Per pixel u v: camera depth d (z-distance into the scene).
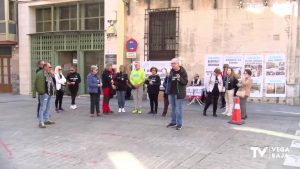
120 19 18.97
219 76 12.84
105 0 19.36
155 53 18.23
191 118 12.42
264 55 15.79
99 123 11.59
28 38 22.30
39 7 22.14
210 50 16.81
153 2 18.16
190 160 7.41
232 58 16.34
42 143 8.91
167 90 10.65
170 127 10.74
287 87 15.58
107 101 13.73
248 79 12.06
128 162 7.29
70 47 20.77
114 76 14.02
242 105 12.18
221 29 16.55
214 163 7.21
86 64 20.64
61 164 7.19
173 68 10.40
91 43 20.09
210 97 12.89
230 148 8.35
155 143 8.81
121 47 19.02
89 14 20.50
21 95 22.20
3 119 12.65
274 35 15.59
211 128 10.59
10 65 23.42
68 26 21.30
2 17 22.31
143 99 18.08
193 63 17.22
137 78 13.86
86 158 7.58
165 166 7.02
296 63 15.45
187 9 17.31
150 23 18.31
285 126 10.94
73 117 12.92
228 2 16.34
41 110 10.97
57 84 14.07
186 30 17.36
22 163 7.27
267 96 15.88
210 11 16.75
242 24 16.12
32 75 22.36
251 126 10.92
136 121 11.91
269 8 15.61
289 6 15.27
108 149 8.28
